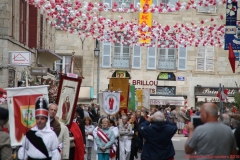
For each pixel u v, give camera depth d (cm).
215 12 5069
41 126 1010
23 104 1198
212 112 948
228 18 2450
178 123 4003
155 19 5069
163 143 1291
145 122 1325
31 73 2775
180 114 3997
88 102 4953
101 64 5022
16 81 2961
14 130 1189
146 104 3766
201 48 5147
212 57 5169
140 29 3241
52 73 3981
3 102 1727
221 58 5175
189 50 5144
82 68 4984
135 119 2361
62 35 4938
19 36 3042
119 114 2750
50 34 4372
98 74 4628
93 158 2377
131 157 2205
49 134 1007
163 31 3312
